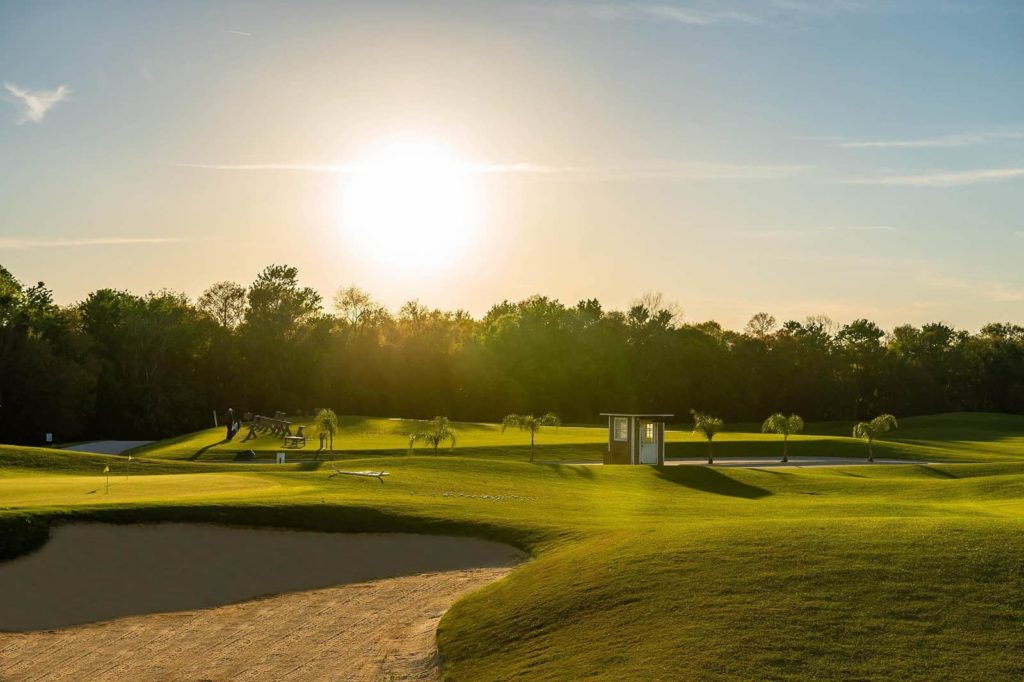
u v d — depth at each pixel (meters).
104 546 25.77
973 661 14.72
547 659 16.56
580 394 125.25
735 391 128.75
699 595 18.22
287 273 126.62
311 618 21.70
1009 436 96.44
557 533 27.06
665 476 50.09
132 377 115.31
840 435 108.19
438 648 18.70
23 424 100.06
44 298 107.06
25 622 21.61
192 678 18.25
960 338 159.88
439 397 121.81
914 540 20.92
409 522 29.27
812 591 17.94
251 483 37.38
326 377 119.31
